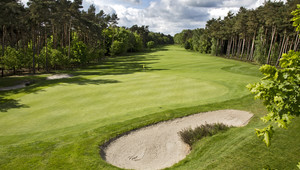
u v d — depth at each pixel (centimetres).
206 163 827
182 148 1042
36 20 3800
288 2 5166
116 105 1623
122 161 939
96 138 1077
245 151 863
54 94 1991
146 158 972
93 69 4747
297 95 394
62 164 850
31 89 2247
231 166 782
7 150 946
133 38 11269
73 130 1175
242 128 1135
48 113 1488
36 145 996
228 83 2391
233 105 1584
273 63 5341
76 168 826
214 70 3875
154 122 1293
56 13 4038
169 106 1568
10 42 5947
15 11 3734
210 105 1580
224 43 10388
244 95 1856
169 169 848
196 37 12412
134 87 2208
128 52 11188
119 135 1137
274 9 5088
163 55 8288
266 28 5975
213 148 947
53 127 1244
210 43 10250
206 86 2217
